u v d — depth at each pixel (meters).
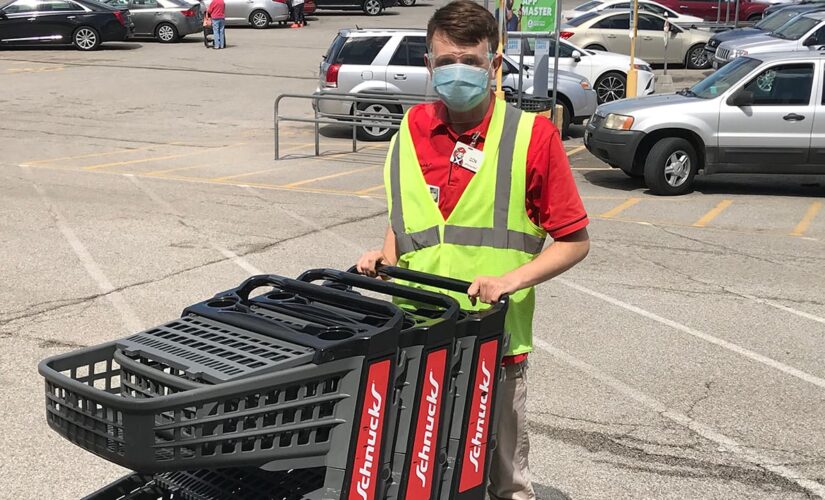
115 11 28.11
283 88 21.66
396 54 16.09
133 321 6.72
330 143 15.88
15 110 18.28
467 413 2.90
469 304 3.11
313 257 8.55
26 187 11.58
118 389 2.74
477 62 2.86
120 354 2.56
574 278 8.18
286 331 2.58
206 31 28.97
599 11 25.64
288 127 17.38
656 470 4.71
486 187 3.01
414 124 3.09
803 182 13.60
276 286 3.01
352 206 10.90
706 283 8.12
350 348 2.47
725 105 12.17
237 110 18.95
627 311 7.28
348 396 2.51
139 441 2.30
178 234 9.34
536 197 3.04
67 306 7.04
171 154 14.34
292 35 32.47
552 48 19.62
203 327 2.71
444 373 2.77
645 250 9.27
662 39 25.25
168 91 21.02
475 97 2.86
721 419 5.34
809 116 12.06
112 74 23.28
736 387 5.81
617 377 5.93
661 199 12.06
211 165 13.52
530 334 3.22
